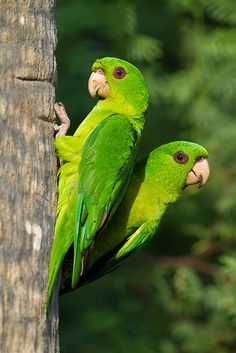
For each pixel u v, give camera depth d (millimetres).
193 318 13227
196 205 13836
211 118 13641
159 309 13164
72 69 12875
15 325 5422
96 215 6297
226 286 12500
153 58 13617
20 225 5547
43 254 5668
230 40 13992
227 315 12711
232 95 13930
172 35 14258
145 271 13305
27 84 5801
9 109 5648
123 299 13266
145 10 14148
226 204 13078
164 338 13180
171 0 13961
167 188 7242
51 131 5988
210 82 13906
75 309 13547
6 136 5602
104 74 7074
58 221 5961
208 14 14523
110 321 12977
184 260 13219
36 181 5699
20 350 5430
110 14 13227
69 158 6238
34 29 5887
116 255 7160
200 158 7367
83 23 13195
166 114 13922
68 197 6176
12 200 5539
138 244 7168
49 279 5648
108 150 6391
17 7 5797
